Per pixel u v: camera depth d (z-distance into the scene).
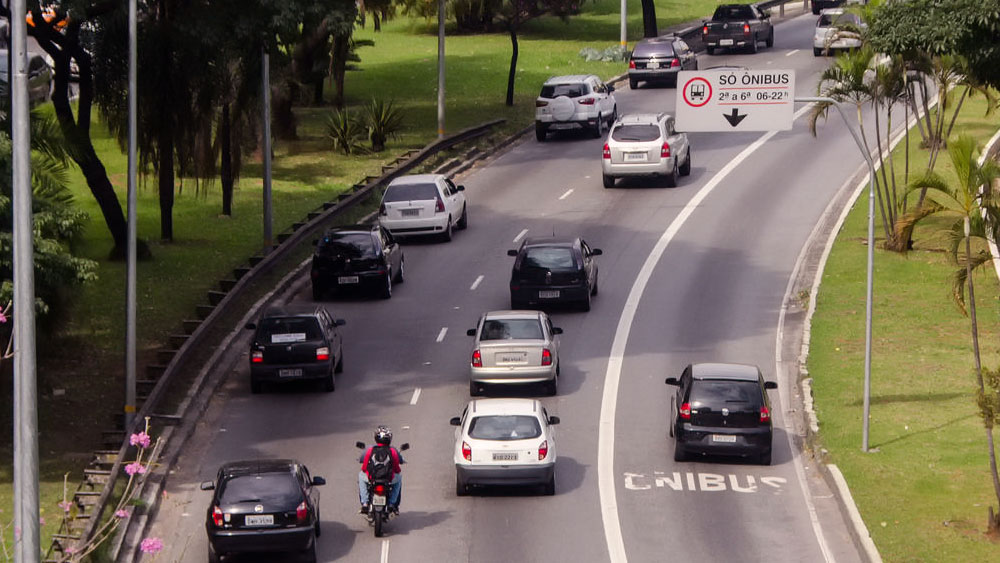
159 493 43.97
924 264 69.19
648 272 69.25
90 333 58.88
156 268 68.19
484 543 39.16
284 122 95.00
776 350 57.72
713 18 127.94
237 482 36.81
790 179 86.44
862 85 70.62
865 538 37.81
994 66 52.25
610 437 48.38
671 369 55.53
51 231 43.88
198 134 74.75
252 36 66.19
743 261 70.81
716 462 46.06
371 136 94.56
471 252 73.81
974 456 44.81
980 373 38.69
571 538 39.50
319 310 54.91
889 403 50.69
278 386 55.00
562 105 98.25
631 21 150.88
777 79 47.12
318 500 40.03
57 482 43.88
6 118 43.94
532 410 42.94
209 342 58.94
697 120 47.88
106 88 66.75
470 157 94.94
